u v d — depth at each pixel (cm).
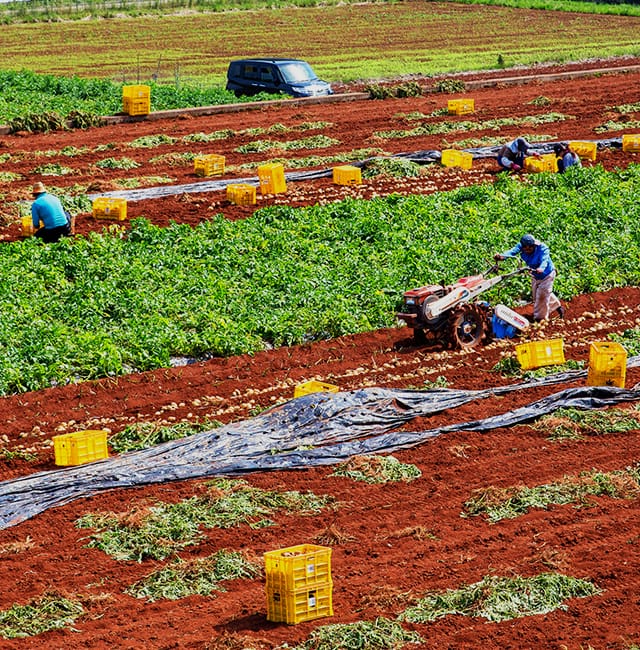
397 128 10675
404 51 17538
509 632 3325
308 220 7694
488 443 4731
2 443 4747
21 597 3531
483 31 19825
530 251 6144
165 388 5366
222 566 3691
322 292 6397
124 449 4688
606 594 3528
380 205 7981
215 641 3238
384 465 4466
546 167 9156
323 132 10475
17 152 9400
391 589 3531
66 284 6419
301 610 3366
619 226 7838
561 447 4691
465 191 8350
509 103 11981
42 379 5347
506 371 5569
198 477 4394
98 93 12406
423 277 6625
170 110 11144
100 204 7694
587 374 5438
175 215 7925
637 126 10850
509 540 3884
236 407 5112
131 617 3416
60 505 4178
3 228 7519
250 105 11525
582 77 13862
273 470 4472
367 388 5131
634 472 4422
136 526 3962
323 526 4019
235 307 6181
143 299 6181
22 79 12862
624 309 6525
